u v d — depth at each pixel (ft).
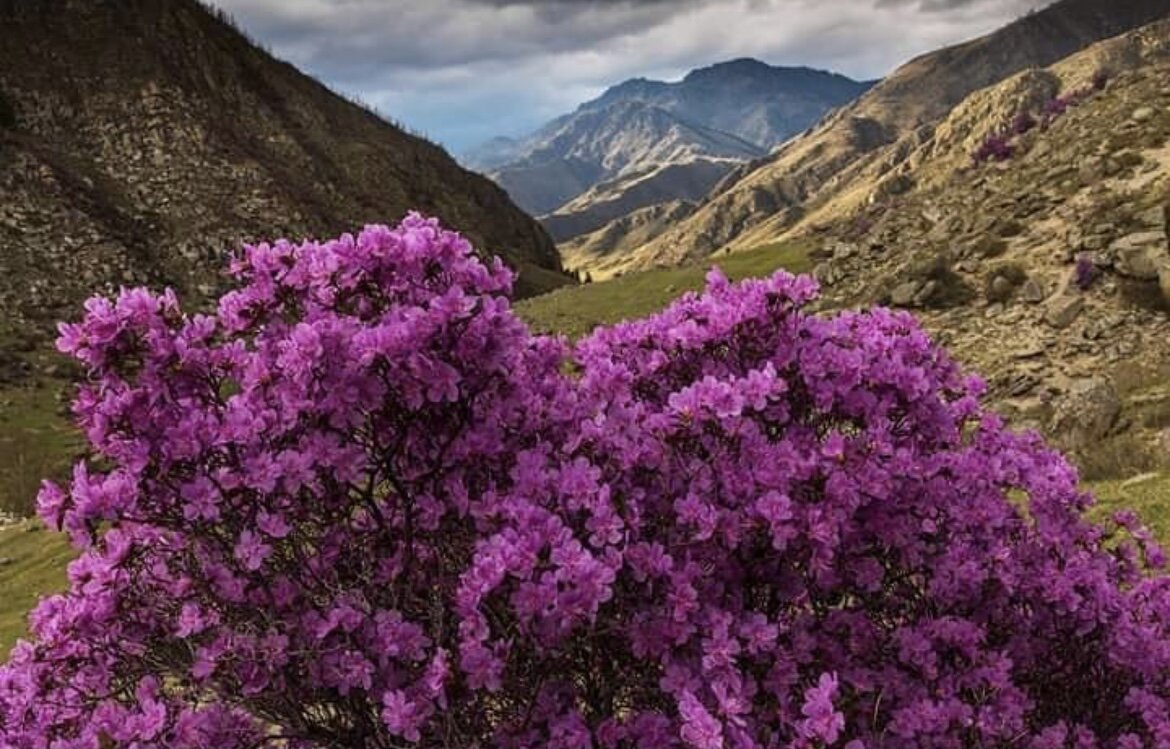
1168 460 52.19
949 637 17.11
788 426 17.84
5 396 198.08
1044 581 18.26
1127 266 91.91
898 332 20.47
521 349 15.80
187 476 14.43
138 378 14.56
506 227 592.60
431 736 15.11
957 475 18.90
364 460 14.44
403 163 518.37
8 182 308.40
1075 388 68.28
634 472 16.49
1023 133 203.31
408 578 15.51
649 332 19.15
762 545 16.05
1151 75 167.32
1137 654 18.29
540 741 15.35
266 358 15.25
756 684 15.67
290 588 15.34
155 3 435.12
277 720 15.25
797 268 176.65
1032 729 18.35
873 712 16.60
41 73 372.99
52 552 92.99
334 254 15.08
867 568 16.94
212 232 330.75
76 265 286.25
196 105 401.29
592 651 15.74
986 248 116.98
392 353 13.85
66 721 15.57
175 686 16.24
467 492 15.67
